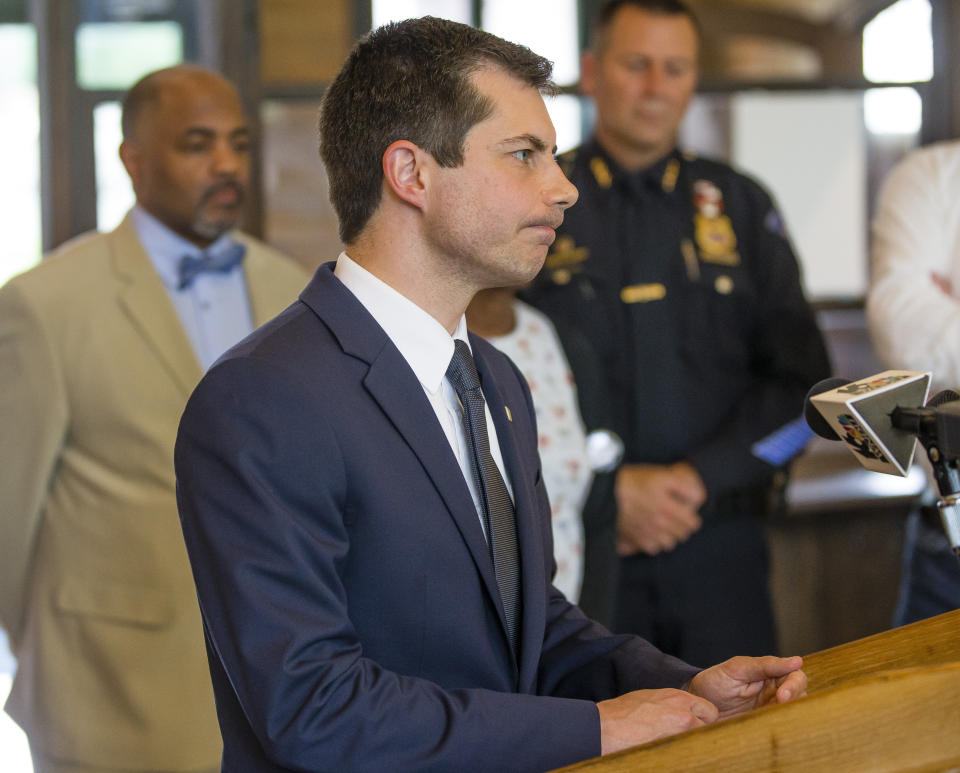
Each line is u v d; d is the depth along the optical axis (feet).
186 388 10.50
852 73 18.53
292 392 5.43
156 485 10.34
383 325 5.90
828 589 18.06
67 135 18.07
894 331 10.98
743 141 18.48
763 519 12.71
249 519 5.25
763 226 13.07
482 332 10.53
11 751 17.15
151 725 10.26
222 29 17.47
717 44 18.33
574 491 10.53
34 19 18.06
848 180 18.67
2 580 10.71
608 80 12.67
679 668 6.22
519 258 5.81
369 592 5.58
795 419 12.59
